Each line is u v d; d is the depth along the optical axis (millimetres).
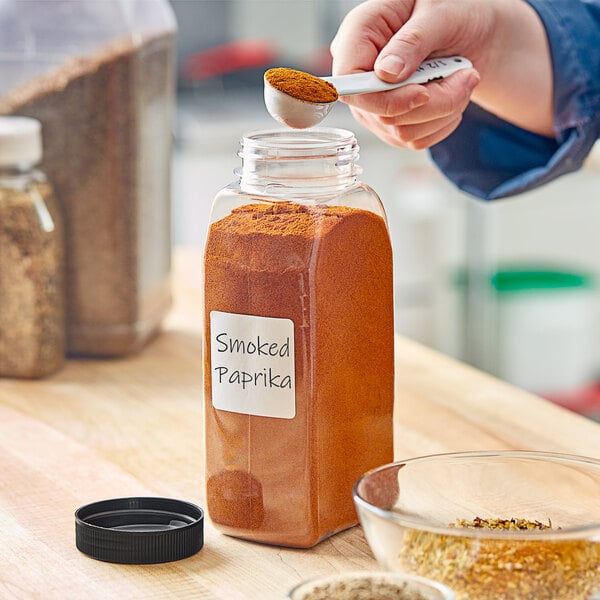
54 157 1417
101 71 1396
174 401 1299
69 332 1453
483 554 743
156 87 1476
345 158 919
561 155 1238
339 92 964
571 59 1210
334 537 940
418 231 3350
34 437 1179
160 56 1483
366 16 1043
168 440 1169
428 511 865
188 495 1023
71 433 1191
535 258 3383
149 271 1477
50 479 1061
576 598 743
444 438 1146
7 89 1414
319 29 3691
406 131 1074
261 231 892
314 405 891
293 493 905
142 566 883
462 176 1326
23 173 1377
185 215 3078
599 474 864
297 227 885
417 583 738
